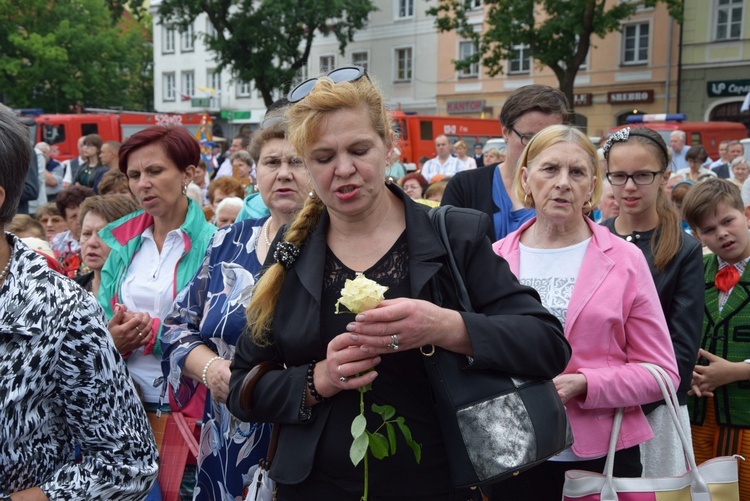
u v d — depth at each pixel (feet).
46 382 5.73
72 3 136.46
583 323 8.50
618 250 8.84
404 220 6.50
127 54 146.10
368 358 5.76
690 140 67.51
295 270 6.45
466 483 5.81
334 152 5.99
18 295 5.67
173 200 10.95
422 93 111.55
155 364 10.48
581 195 8.84
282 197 9.23
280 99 9.74
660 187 10.32
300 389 6.19
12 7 126.62
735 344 11.14
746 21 86.53
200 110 129.80
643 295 8.65
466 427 5.82
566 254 8.99
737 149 46.50
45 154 46.44
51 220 18.94
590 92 98.58
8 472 5.61
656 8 92.02
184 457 9.91
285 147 9.21
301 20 100.22
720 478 8.20
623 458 8.65
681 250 9.76
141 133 10.83
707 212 11.19
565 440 6.13
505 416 5.85
